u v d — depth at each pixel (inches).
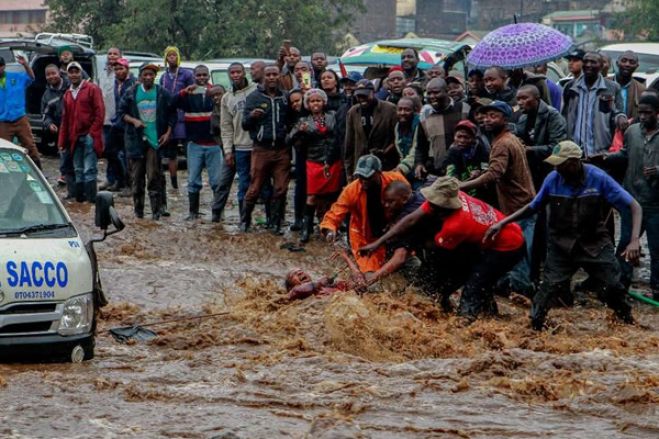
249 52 2529.5
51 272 505.7
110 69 1179.9
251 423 421.1
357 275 624.7
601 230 629.3
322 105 880.3
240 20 2449.6
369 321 564.4
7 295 493.4
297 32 2623.0
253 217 1011.9
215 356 544.7
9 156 558.9
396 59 1180.5
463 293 638.5
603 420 435.5
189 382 483.8
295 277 671.8
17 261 499.8
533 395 466.6
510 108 707.4
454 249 633.6
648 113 745.6
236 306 664.4
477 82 852.0
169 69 1087.6
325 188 884.6
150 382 482.9
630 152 754.8
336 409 442.3
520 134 749.9
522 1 4734.3
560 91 857.5
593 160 768.3
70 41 1363.2
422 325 587.2
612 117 828.6
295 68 999.0
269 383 478.0
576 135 832.9
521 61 831.1
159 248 872.3
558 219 626.8
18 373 491.2
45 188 553.9
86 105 1037.8
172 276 767.7
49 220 538.9
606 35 4360.2
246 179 949.8
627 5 3631.9
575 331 637.3
